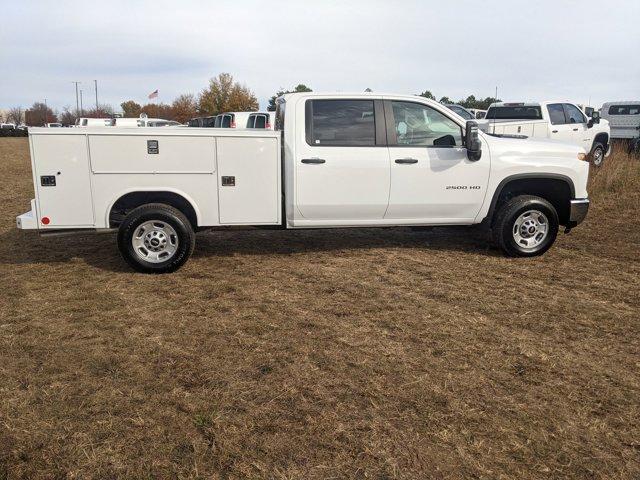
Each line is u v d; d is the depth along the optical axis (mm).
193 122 29234
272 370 3666
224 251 6918
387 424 3041
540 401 3307
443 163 6277
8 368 3674
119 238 5723
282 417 3104
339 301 5027
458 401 3291
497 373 3654
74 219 5633
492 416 3137
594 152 14406
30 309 4801
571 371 3697
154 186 5715
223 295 5199
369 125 6164
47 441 2861
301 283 5570
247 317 4629
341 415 3129
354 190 6117
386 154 6137
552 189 6770
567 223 6828
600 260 6617
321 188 6051
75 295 5180
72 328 4379
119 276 5797
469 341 4160
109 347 4016
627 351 4027
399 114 6250
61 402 3244
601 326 4488
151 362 3779
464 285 5531
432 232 8070
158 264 5820
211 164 5766
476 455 2789
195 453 2781
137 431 2959
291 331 4328
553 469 2691
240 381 3514
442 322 4535
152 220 5738
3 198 11734
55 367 3689
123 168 5613
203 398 3301
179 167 5715
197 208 5844
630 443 2910
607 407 3254
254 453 2783
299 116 6023
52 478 2590
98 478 2594
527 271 6078
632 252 7043
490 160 6383
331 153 6027
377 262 6383
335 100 6105
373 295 5195
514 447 2855
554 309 4871
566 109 13570
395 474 2639
